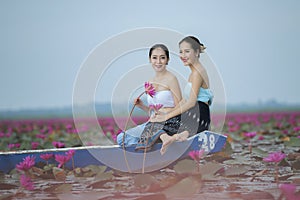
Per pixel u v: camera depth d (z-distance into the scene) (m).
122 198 4.24
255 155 6.72
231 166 5.81
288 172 5.45
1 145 9.02
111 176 5.07
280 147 7.83
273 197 4.18
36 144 7.18
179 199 4.16
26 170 5.31
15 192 4.71
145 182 4.71
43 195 4.54
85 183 5.10
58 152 5.99
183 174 5.21
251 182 4.88
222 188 4.58
